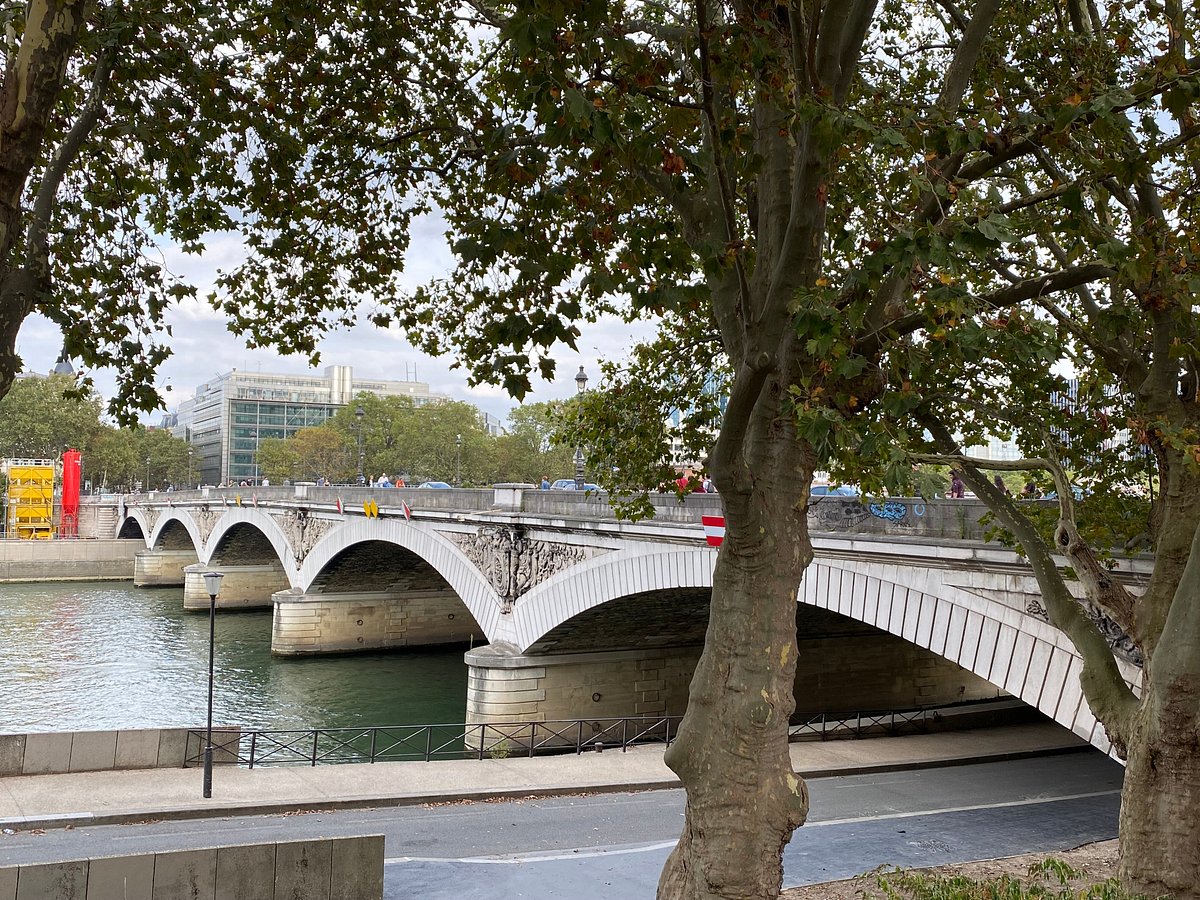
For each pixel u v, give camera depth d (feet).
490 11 36.65
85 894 37.09
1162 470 40.57
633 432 52.01
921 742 97.66
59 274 38.75
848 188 39.81
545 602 118.73
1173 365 38.40
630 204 28.40
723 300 32.04
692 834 30.81
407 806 71.31
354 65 44.19
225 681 172.35
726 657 30.86
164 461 557.74
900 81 44.55
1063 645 60.08
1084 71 37.83
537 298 32.19
